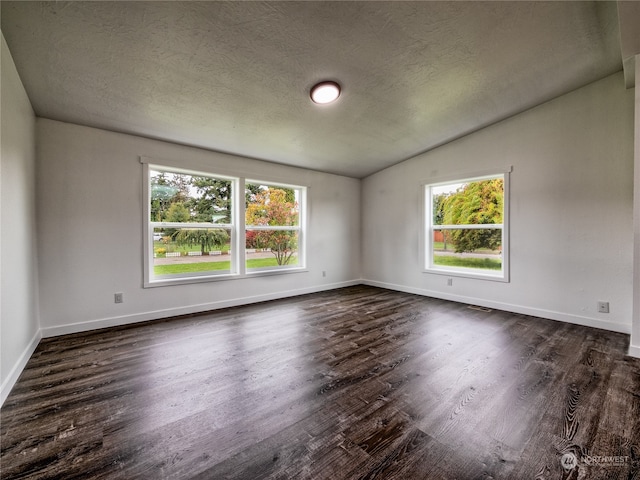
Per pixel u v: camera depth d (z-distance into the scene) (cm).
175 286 342
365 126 343
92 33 183
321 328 300
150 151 325
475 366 215
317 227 490
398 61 236
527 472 119
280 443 137
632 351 229
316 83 252
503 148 359
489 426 148
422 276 459
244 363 221
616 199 285
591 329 293
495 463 124
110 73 220
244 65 223
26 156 231
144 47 197
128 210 311
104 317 298
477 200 399
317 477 118
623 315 282
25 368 211
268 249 438
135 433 143
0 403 164
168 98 256
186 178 360
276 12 180
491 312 357
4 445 134
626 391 178
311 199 482
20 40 183
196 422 152
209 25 184
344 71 242
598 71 277
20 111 216
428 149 437
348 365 218
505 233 360
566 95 311
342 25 195
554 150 320
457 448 133
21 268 214
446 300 422
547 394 176
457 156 405
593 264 298
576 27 217
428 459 127
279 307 384
